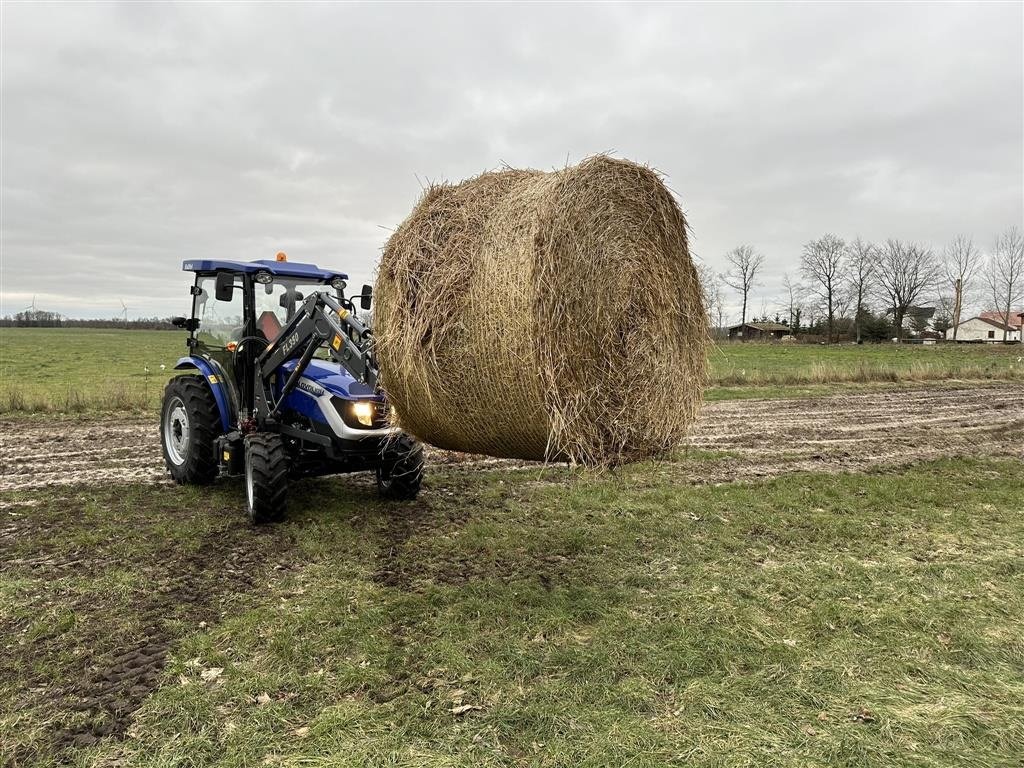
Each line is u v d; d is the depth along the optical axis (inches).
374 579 166.7
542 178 147.2
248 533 198.1
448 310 143.3
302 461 216.2
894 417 455.8
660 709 110.5
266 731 104.0
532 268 132.0
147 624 140.0
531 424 141.5
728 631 137.3
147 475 268.1
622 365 154.3
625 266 154.9
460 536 198.5
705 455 322.0
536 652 129.0
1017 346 1745.8
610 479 264.7
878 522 214.5
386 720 106.5
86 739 102.1
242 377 227.6
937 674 121.5
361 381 185.5
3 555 177.6
